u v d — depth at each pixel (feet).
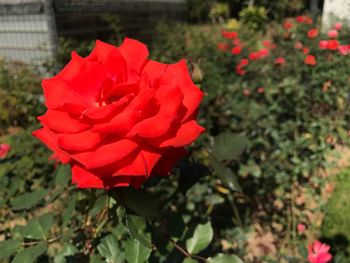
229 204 8.87
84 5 30.78
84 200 4.04
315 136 11.02
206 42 25.22
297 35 20.63
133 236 2.92
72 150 2.53
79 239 4.24
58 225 5.79
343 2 30.37
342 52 14.82
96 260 3.63
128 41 3.05
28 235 3.66
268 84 13.55
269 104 12.69
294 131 11.08
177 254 3.79
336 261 7.47
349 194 10.28
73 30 29.81
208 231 3.63
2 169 7.97
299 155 10.66
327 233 9.80
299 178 10.59
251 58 15.93
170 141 2.58
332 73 13.87
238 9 57.52
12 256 4.05
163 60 21.65
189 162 3.92
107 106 2.50
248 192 9.80
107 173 2.55
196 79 3.64
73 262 3.83
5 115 18.10
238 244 8.64
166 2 50.39
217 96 11.80
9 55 28.78
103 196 3.38
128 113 2.48
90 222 4.26
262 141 10.67
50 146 2.72
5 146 9.15
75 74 2.75
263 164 10.40
